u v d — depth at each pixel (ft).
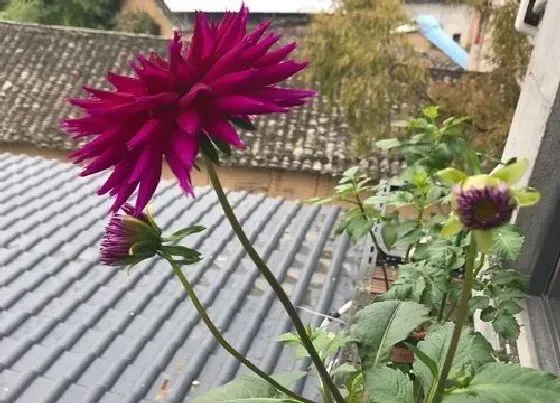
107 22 48.32
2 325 9.20
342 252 11.87
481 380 2.73
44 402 7.79
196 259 2.99
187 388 8.23
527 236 6.48
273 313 10.07
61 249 11.76
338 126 28.07
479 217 2.22
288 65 2.53
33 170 16.33
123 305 10.09
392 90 22.03
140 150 2.41
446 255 4.93
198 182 25.66
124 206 2.97
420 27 29.84
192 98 2.30
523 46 20.70
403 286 4.98
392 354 4.34
